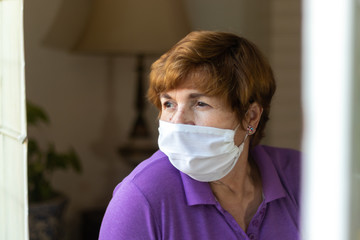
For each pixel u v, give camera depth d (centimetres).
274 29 401
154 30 325
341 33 55
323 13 56
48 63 354
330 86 56
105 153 379
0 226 173
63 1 353
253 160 154
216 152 129
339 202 57
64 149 365
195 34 132
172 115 134
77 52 340
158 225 130
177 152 130
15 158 147
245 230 144
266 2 398
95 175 378
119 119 380
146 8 327
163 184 133
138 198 130
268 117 148
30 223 306
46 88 355
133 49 324
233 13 394
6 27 148
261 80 135
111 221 132
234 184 141
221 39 131
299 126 412
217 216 135
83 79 367
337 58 55
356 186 60
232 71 129
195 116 131
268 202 147
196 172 131
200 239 133
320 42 56
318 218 59
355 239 60
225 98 128
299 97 409
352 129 56
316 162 58
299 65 407
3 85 156
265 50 402
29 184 311
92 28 332
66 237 370
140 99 351
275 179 149
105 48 326
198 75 126
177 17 332
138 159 354
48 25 350
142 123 354
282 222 147
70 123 366
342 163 56
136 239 129
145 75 379
